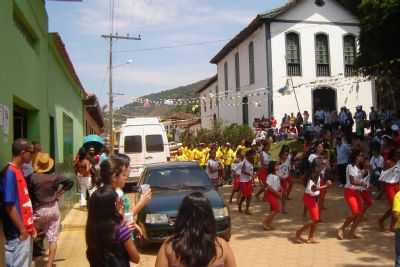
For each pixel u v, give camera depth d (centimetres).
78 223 1139
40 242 805
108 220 391
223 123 3662
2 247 546
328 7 2892
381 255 785
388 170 949
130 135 1845
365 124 2230
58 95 1328
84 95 2119
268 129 2608
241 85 3312
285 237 949
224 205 876
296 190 1639
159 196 905
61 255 836
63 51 1261
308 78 2847
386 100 2788
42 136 997
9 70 677
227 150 1978
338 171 1630
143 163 1827
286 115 2619
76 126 1906
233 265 309
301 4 2858
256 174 1725
